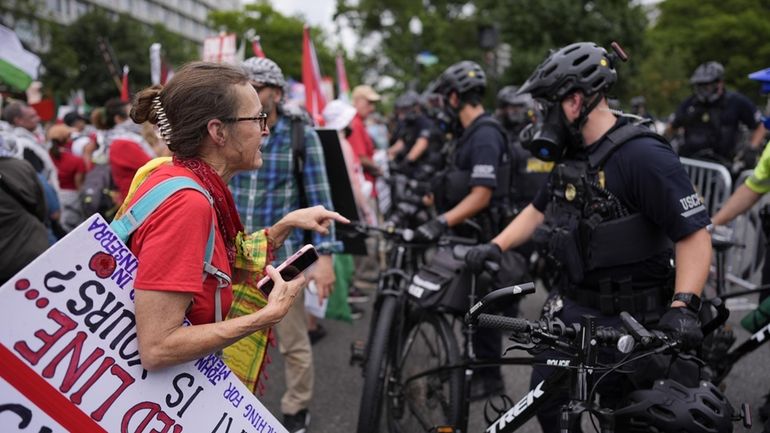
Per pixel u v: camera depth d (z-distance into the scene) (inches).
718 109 245.4
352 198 128.3
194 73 58.1
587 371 65.3
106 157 191.2
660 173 71.1
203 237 54.7
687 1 1488.7
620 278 77.0
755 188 109.3
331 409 135.6
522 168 159.9
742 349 100.6
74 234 50.8
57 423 50.7
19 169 112.1
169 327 53.0
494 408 83.7
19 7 966.4
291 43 1643.7
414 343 114.3
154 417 55.7
